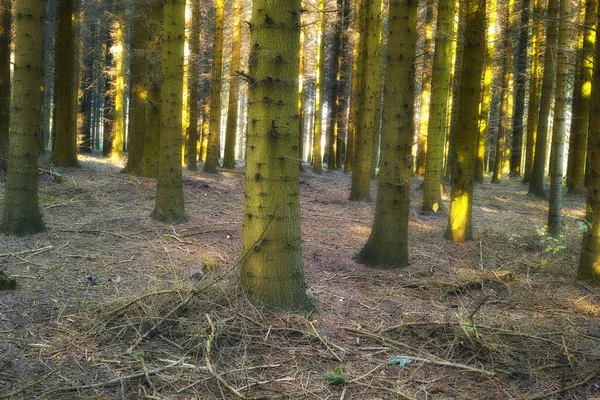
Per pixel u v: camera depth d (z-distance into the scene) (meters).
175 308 4.11
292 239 4.39
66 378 3.19
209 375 3.29
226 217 9.07
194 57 14.02
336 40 21.20
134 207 8.77
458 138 8.17
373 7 11.79
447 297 5.41
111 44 22.28
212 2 17.27
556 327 4.36
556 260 6.92
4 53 9.95
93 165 14.02
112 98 22.12
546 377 3.43
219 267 5.71
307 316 4.29
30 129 6.49
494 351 3.75
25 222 6.51
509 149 27.50
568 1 7.70
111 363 3.42
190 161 15.62
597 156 5.71
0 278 4.59
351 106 21.03
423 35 14.44
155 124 11.27
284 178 4.31
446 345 3.91
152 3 11.23
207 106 22.78
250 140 4.32
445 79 10.98
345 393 3.15
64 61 12.05
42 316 4.14
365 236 8.67
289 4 4.15
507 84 20.11
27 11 6.21
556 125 7.92
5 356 3.42
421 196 14.35
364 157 12.62
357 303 4.98
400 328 4.23
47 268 5.36
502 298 5.39
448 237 8.34
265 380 3.26
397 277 6.11
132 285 5.05
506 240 8.28
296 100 4.30
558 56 7.82
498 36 15.59
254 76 4.22
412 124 6.50
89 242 6.57
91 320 4.06
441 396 3.16
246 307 4.25
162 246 6.72
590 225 5.66
